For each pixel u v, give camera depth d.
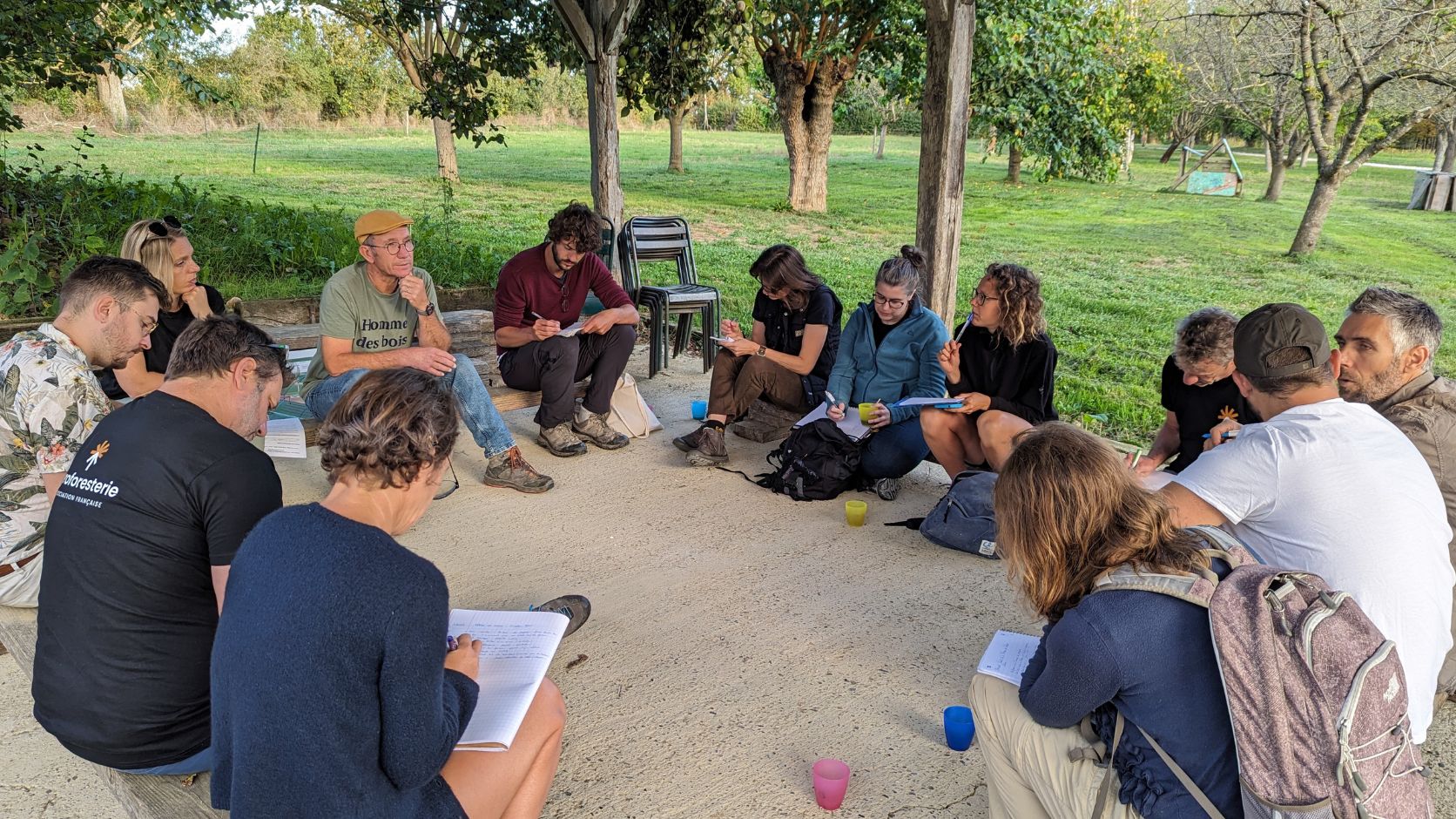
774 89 19.03
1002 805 2.14
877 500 4.44
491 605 3.40
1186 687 1.67
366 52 38.19
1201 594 1.68
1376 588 2.04
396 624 1.50
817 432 4.42
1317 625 1.59
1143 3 16.47
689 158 31.98
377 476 1.67
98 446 1.94
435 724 1.58
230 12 8.88
